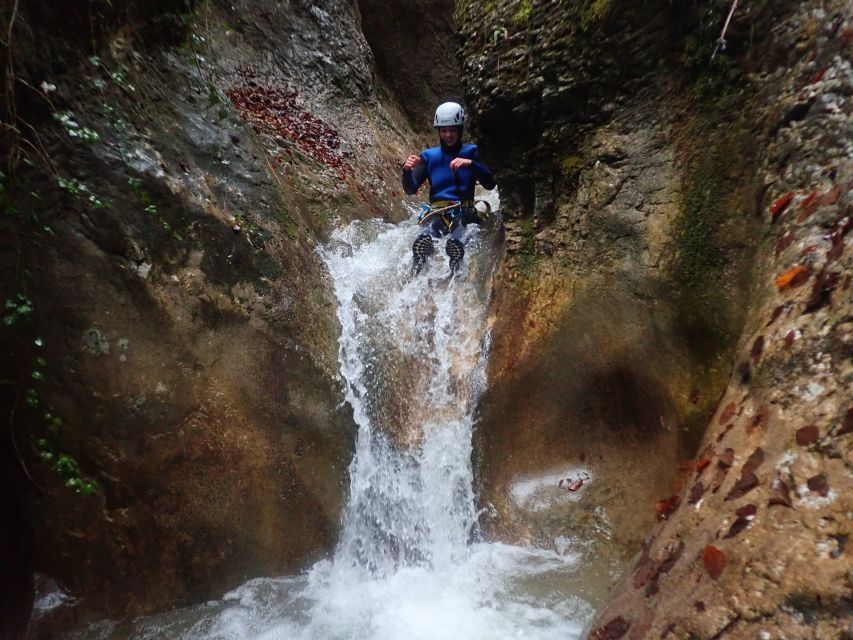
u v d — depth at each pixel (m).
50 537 2.82
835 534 1.51
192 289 3.33
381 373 3.97
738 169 2.80
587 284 3.48
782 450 1.79
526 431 3.57
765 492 1.76
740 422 2.09
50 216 2.84
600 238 3.44
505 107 3.94
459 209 4.91
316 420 3.56
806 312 2.00
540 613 2.83
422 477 3.70
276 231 4.00
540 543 3.24
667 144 3.19
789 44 2.59
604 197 3.43
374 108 8.52
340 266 4.57
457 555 3.38
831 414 1.71
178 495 3.04
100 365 2.92
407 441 3.79
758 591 1.58
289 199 4.48
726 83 2.89
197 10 4.62
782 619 1.50
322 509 3.40
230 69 6.38
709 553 1.80
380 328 4.18
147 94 3.64
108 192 3.08
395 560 3.46
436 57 10.78
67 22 3.05
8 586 2.69
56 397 2.79
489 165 4.34
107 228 3.04
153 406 3.03
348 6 8.74
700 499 2.06
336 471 3.53
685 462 2.86
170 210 3.35
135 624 2.86
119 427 2.93
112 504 2.90
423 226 4.96
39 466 2.78
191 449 3.11
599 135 3.51
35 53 2.82
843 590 1.42
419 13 10.42
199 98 4.06
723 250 2.83
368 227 5.22
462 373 3.97
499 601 2.96
